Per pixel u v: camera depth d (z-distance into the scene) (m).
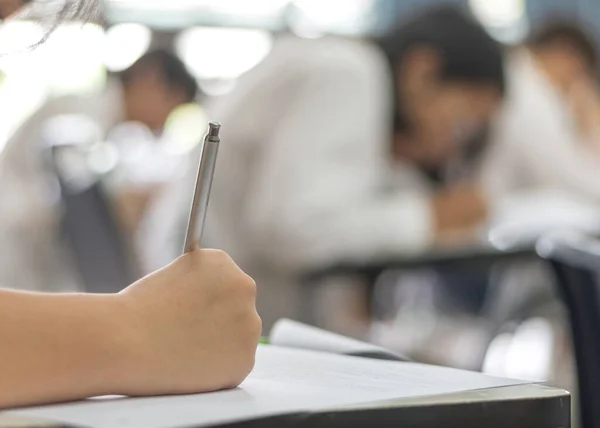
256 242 2.44
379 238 2.40
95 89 4.02
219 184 2.46
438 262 2.13
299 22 5.73
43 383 0.65
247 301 0.73
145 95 4.07
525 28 5.90
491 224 2.50
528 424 0.66
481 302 2.75
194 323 0.71
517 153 3.31
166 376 0.69
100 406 0.63
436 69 2.48
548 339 2.32
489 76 2.50
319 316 2.41
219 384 0.71
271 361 0.85
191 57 5.42
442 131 2.51
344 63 2.47
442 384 0.71
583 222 2.46
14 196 2.79
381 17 5.83
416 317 2.74
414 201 2.47
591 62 3.97
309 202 2.39
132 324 0.69
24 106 3.54
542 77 3.71
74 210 2.43
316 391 0.67
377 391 0.67
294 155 2.42
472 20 2.54
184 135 4.18
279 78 2.48
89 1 0.87
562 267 1.23
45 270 2.74
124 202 2.97
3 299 0.67
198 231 0.74
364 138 2.48
